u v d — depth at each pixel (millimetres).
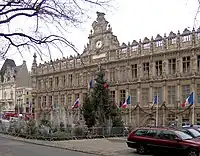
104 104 49719
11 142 36156
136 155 25031
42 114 88438
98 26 73750
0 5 8539
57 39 9383
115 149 29047
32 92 93438
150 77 61938
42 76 90625
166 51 59688
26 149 28391
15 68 110062
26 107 102125
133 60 65625
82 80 76938
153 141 24906
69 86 80125
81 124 47594
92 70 74125
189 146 22766
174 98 58188
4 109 110062
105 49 71688
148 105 61594
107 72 70750
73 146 31453
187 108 55031
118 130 45125
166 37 60531
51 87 86875
